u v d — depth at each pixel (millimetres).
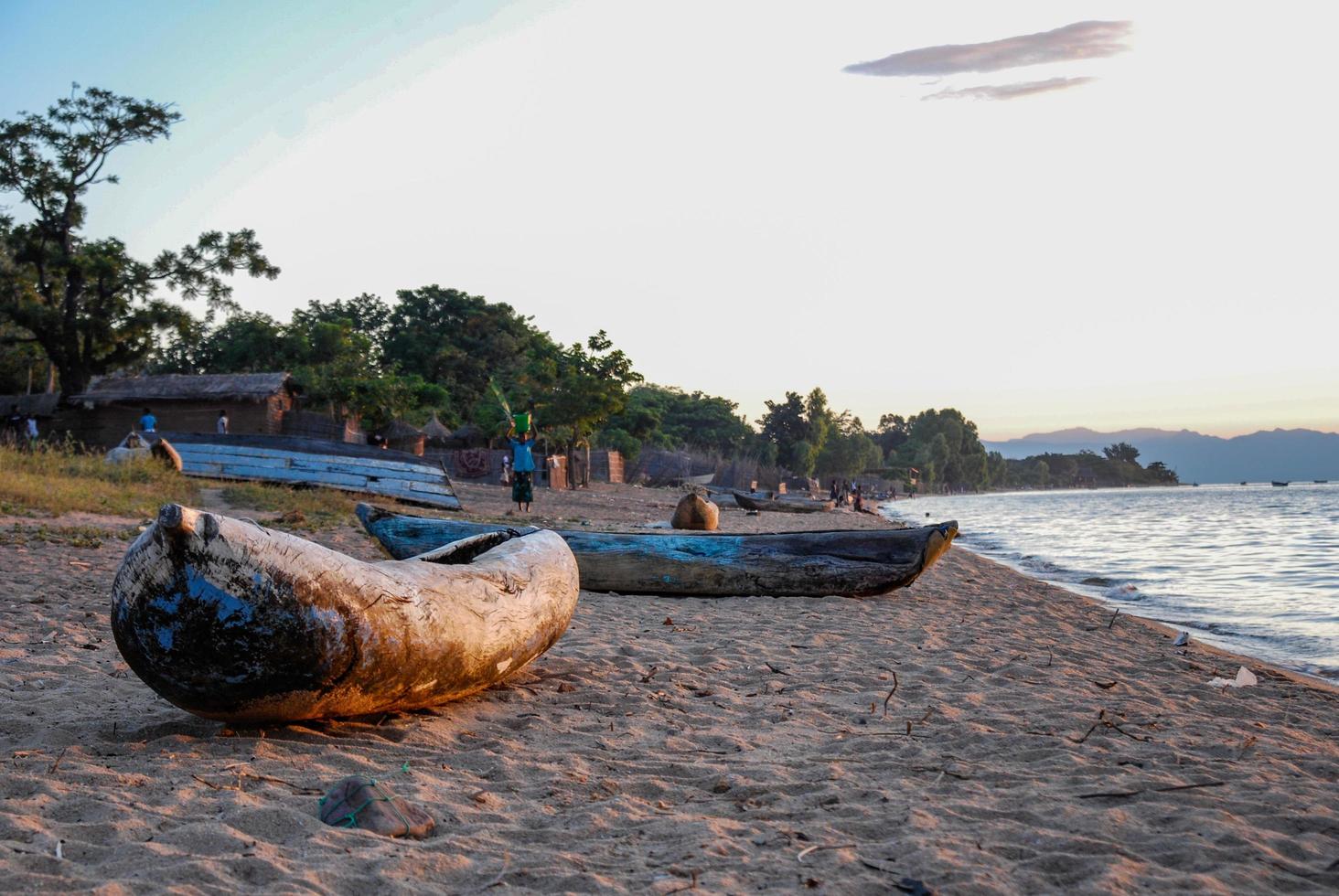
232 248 42750
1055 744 5277
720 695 6309
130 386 39031
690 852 3557
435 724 5270
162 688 4562
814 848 3613
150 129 41688
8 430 35188
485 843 3631
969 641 8883
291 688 4562
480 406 49656
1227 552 26328
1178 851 3705
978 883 3312
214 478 23281
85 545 12758
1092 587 17062
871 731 5492
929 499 134250
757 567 11305
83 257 40656
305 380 44188
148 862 3254
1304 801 4363
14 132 40281
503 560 5973
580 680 6555
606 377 47125
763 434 119688
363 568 4848
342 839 3551
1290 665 9633
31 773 4160
